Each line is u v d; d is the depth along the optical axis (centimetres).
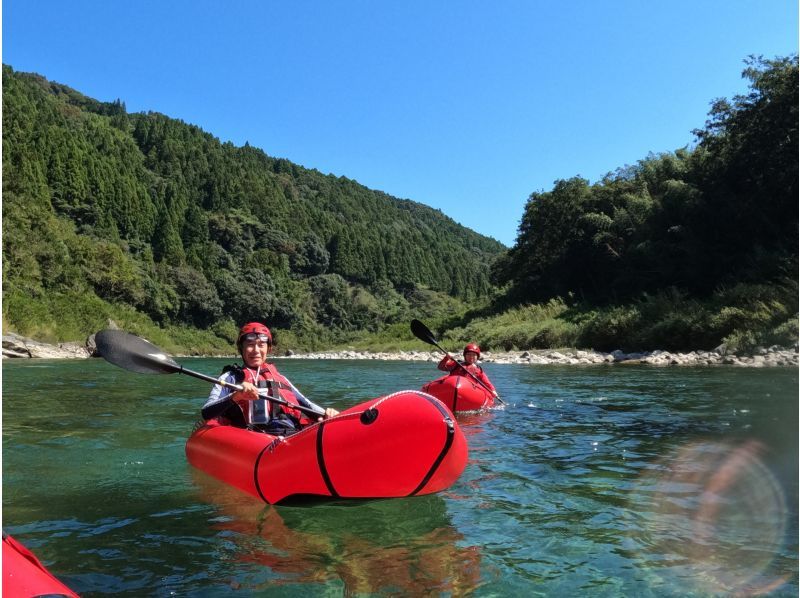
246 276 6544
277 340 5878
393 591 202
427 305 8812
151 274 5353
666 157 2705
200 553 238
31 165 5462
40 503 310
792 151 1902
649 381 968
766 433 480
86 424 559
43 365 1490
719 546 243
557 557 233
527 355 1945
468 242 16662
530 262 3553
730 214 2069
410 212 18175
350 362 2309
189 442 407
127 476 366
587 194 3238
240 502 313
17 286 2977
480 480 350
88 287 4019
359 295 8469
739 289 1677
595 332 2019
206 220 7475
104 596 199
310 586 206
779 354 1294
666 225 2330
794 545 243
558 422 563
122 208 6375
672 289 2033
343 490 302
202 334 5356
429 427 302
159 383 985
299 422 401
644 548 241
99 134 8700
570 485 338
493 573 217
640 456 410
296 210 9812
